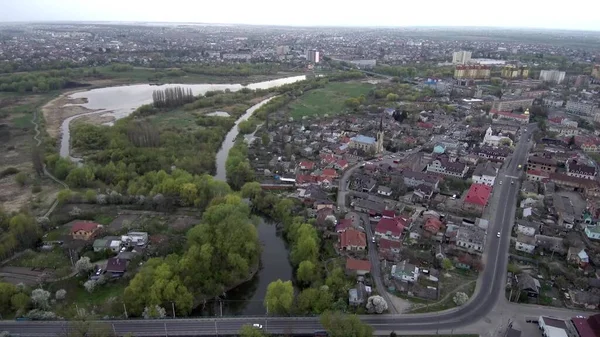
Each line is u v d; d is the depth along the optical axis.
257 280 194.00
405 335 152.88
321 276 186.38
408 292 175.00
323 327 157.12
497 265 196.25
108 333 152.00
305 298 166.12
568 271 188.38
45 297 167.50
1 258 197.50
